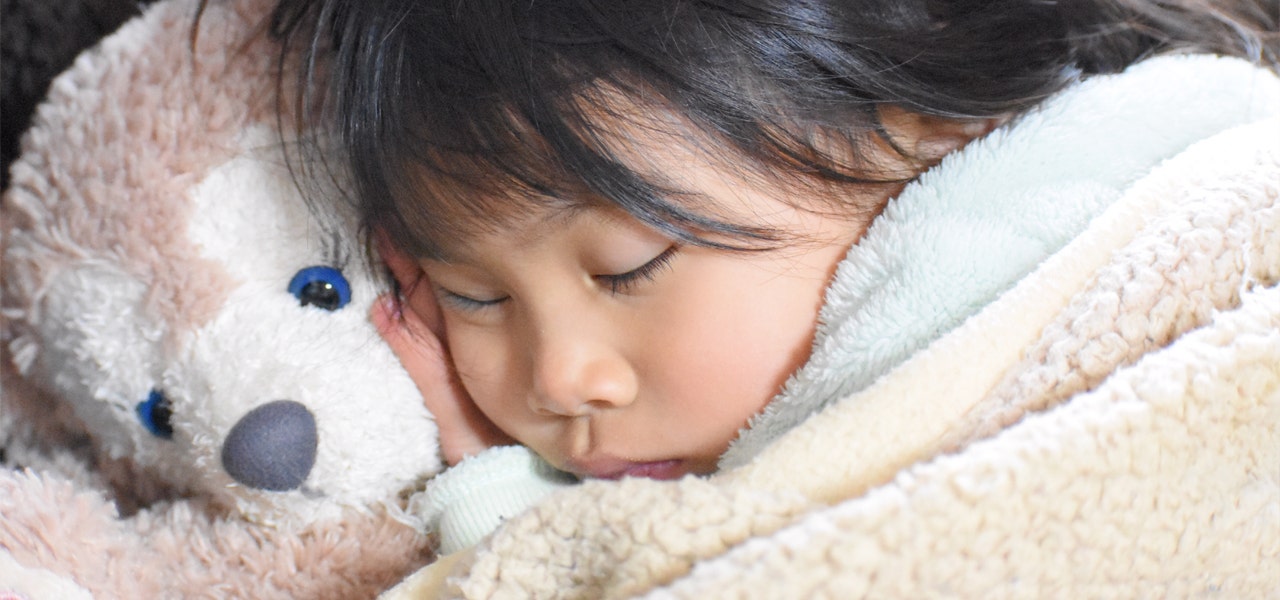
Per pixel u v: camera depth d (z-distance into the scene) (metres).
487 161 0.56
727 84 0.56
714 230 0.56
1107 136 0.59
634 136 0.55
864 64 0.58
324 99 0.58
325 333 0.59
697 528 0.49
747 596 0.47
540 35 0.55
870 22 0.58
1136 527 0.50
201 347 0.57
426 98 0.56
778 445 0.52
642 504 0.50
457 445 0.63
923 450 0.52
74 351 0.58
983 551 0.48
